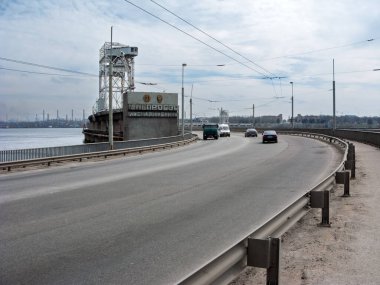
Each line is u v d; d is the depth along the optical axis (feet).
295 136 236.63
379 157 90.07
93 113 337.72
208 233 29.04
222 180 58.13
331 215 35.24
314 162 84.69
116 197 44.52
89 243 26.55
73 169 80.07
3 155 80.79
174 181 57.67
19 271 21.29
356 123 451.53
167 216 34.71
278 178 59.77
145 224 31.81
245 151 123.44
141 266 22.13
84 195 46.11
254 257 16.31
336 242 26.91
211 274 13.64
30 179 64.23
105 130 272.51
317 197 30.09
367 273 21.01
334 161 86.22
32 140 385.09
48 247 25.67
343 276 20.62
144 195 45.75
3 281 19.92
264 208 37.93
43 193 48.01
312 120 498.69
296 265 22.56
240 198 43.34
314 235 28.89
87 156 101.86
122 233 29.09
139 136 209.05
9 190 51.34
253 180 57.72
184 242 26.81
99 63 302.04
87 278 20.34
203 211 36.73
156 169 75.51
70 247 25.66
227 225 31.40
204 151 129.08
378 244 26.25
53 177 66.13
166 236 28.27
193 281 12.65
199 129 422.82
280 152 115.85
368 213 35.65
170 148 149.79
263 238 17.61
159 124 212.23
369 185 51.88
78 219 33.60
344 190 44.45
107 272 21.20
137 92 209.05
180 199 43.01
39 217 34.40
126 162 94.53
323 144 151.53
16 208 38.55
